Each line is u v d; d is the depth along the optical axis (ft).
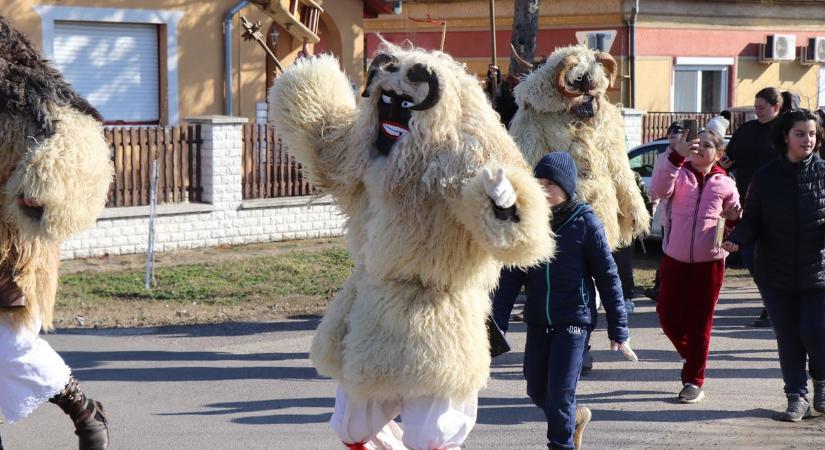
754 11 103.91
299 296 45.75
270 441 25.39
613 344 22.13
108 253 53.78
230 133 57.88
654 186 28.94
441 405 19.26
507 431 26.30
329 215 62.59
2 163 19.62
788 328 27.22
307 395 29.78
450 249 18.83
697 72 101.60
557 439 21.63
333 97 20.77
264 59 71.61
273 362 33.96
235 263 52.80
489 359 19.98
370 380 18.92
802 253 26.53
